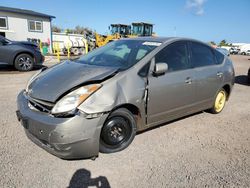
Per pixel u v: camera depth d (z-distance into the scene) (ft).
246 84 31.04
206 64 15.06
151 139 12.63
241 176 9.73
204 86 14.73
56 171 9.54
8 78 28.40
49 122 9.13
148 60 11.66
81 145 9.34
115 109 10.39
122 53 12.92
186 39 14.24
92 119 9.36
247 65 66.03
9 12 87.10
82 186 8.76
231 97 23.12
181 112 13.71
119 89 10.27
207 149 11.89
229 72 16.85
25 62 34.88
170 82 12.37
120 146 11.09
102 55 13.51
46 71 12.52
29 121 9.78
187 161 10.68
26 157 10.40
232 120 16.29
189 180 9.30
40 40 91.66
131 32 86.38
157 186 8.88
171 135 13.29
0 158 10.21
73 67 12.03
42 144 9.87
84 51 91.25
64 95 9.50
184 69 13.38
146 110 11.55
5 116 15.08
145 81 11.27
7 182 8.73
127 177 9.34
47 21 96.53
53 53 91.15
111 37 79.15
